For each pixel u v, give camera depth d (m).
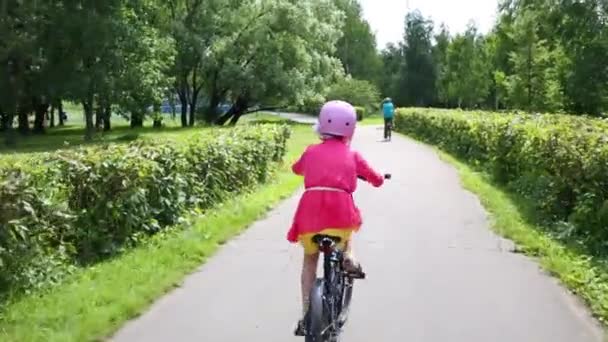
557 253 8.16
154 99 37.16
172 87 46.28
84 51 32.84
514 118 15.50
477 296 6.66
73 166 7.67
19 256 6.16
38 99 37.50
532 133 11.96
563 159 9.64
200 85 50.91
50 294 6.32
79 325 5.46
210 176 11.17
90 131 36.97
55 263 6.81
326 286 4.80
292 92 48.53
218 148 11.71
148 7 36.88
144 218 8.62
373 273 7.50
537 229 9.63
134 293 6.39
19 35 32.81
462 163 19.61
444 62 86.69
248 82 46.91
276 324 5.82
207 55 45.72
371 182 5.28
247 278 7.27
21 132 46.62
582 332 5.65
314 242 4.95
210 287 6.91
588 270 7.31
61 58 33.66
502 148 14.58
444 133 25.50
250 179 13.43
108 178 7.93
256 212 10.95
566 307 6.33
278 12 47.00
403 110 38.12
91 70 33.72
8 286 6.14
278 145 16.97
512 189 13.34
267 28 47.03
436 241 9.17
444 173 17.27
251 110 53.88
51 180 7.05
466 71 68.56
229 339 5.45
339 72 54.38
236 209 10.95
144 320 5.87
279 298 6.55
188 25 46.75
